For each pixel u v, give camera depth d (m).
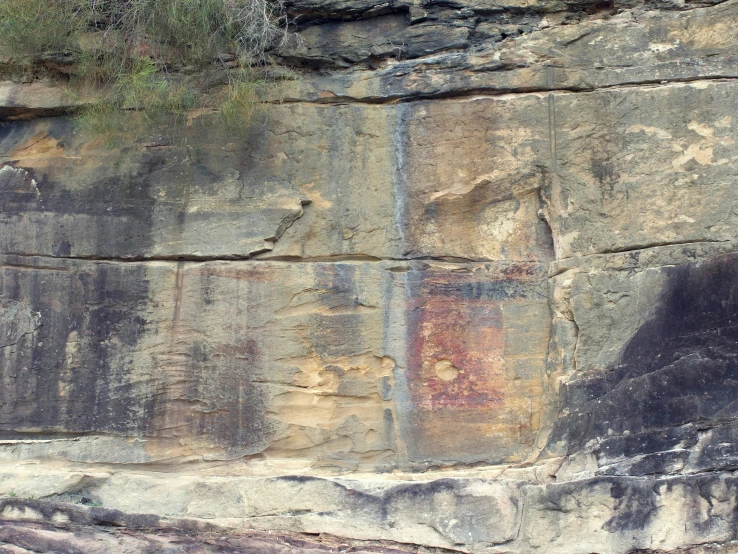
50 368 5.41
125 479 5.30
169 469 5.40
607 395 5.04
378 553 4.95
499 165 5.39
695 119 5.18
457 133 5.45
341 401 5.45
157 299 5.45
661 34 5.35
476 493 5.01
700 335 4.93
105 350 5.42
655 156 5.20
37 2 5.39
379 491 5.11
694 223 5.08
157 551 5.00
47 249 5.48
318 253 5.49
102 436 5.39
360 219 5.48
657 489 4.79
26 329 5.43
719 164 5.11
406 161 5.48
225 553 4.98
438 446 5.34
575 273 5.23
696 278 5.00
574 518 4.86
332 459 5.41
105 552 4.96
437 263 5.46
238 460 5.40
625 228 5.19
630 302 5.11
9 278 5.46
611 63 5.37
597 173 5.28
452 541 4.96
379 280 5.45
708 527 4.72
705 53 5.27
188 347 5.43
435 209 5.45
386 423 5.40
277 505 5.17
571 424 5.08
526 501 4.94
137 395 5.40
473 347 5.39
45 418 5.38
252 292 5.45
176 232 5.47
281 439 5.41
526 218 5.48
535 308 5.40
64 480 5.25
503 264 5.43
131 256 5.46
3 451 5.36
